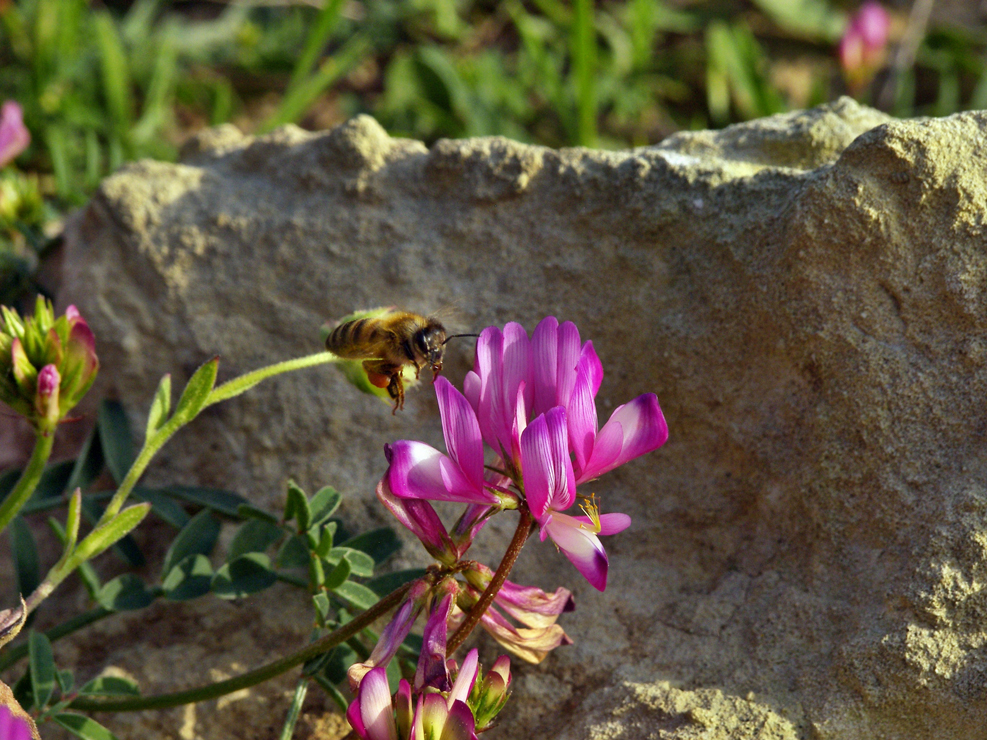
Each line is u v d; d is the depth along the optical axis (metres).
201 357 0.28
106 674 0.26
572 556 0.22
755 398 0.25
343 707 0.24
